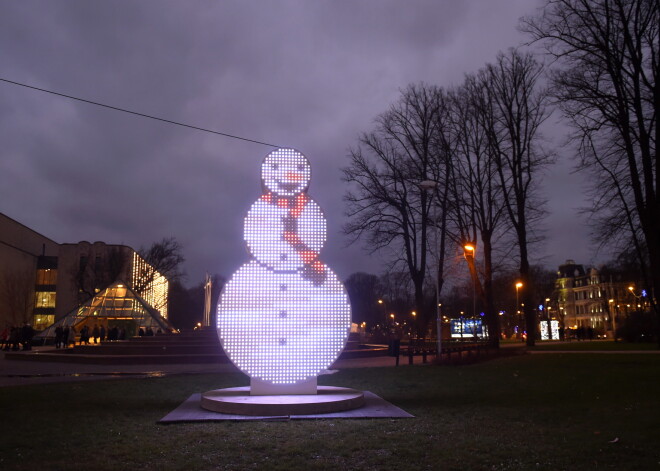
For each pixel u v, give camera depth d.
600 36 25.17
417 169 36.50
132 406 11.70
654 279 24.88
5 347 47.34
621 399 11.84
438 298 28.16
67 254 88.88
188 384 16.59
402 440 7.83
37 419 9.87
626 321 44.28
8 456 7.10
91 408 11.38
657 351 26.92
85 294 82.00
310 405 9.91
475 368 21.45
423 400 12.29
